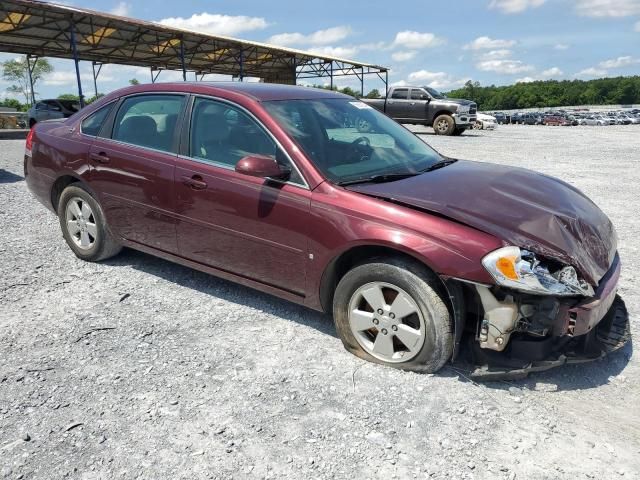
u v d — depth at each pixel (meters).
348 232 3.14
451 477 2.33
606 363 3.31
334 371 3.17
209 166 3.82
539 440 2.58
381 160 3.83
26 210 7.14
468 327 3.11
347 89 39.34
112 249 4.85
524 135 24.67
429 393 2.94
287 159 3.48
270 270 3.61
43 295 4.24
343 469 2.37
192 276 4.68
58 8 18.97
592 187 9.48
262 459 2.43
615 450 2.52
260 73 40.62
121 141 4.44
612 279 3.15
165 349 3.42
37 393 2.92
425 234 2.91
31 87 29.33
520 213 3.13
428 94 23.38
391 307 3.12
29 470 2.35
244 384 3.03
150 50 29.28
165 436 2.58
